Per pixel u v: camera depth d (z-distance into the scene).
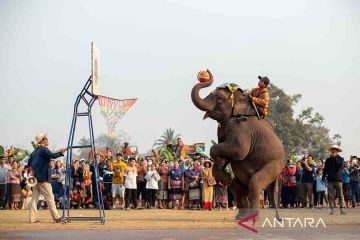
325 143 87.00
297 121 83.25
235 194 16.09
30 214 16.27
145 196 25.92
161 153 30.06
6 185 25.45
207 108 16.14
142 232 13.05
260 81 16.08
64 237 12.01
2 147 27.62
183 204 25.98
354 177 26.55
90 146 15.88
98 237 11.95
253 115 15.88
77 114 15.91
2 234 12.71
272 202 15.86
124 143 28.78
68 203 16.52
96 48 16.14
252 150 15.59
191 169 25.44
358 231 13.23
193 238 11.77
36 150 16.19
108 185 25.22
